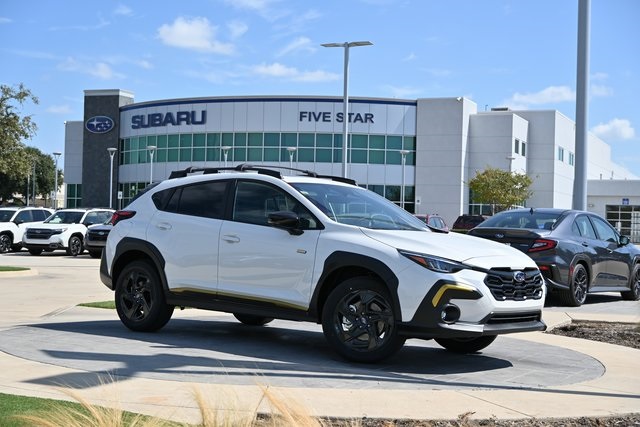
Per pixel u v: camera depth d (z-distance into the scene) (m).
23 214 31.66
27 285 15.96
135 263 9.04
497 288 7.12
